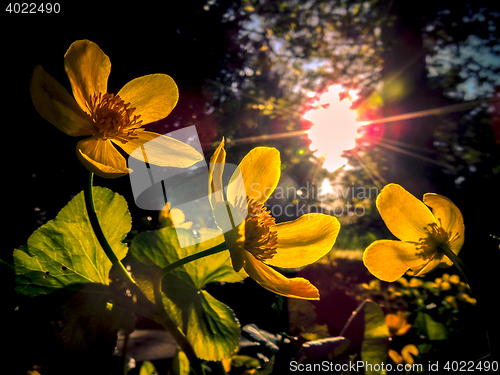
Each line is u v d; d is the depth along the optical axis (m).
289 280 0.09
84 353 0.08
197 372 0.08
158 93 0.10
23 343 0.08
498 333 0.09
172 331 0.08
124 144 0.09
